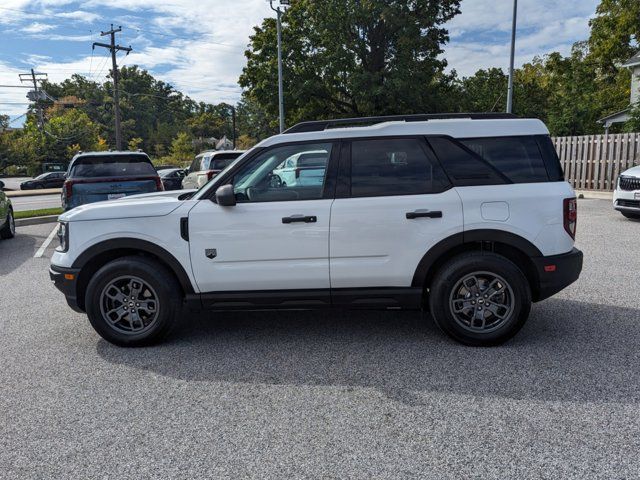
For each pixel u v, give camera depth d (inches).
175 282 178.5
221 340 186.4
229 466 108.8
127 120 4635.8
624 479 101.5
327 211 170.1
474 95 1699.1
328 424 125.3
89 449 116.6
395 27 1238.3
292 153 176.1
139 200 188.9
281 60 1160.8
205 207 174.2
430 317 206.4
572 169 698.8
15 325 206.8
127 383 151.2
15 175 2556.6
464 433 119.6
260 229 171.5
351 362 163.3
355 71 1279.5
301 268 172.2
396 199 169.6
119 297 179.6
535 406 131.5
